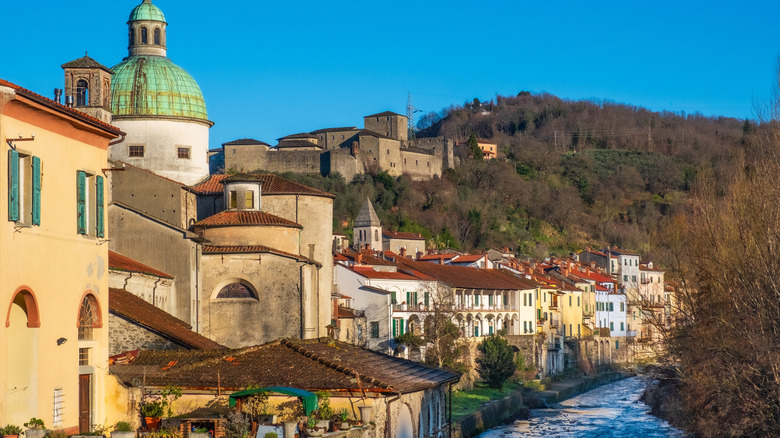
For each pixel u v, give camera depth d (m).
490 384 95.25
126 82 74.69
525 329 120.88
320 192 73.38
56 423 32.22
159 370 40.59
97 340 36.06
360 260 101.81
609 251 174.75
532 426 80.00
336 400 38.44
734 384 51.31
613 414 88.88
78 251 33.97
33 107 30.17
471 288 109.62
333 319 80.88
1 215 28.66
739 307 54.28
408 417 43.59
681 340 65.12
